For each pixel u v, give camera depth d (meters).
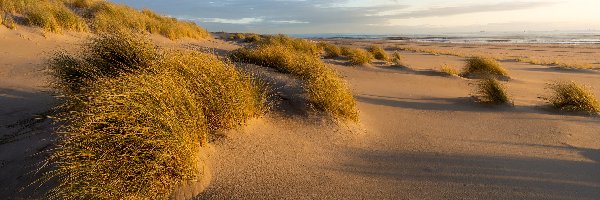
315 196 3.63
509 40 64.31
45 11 12.58
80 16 15.26
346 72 12.48
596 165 4.60
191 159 3.54
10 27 11.19
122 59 5.84
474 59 14.15
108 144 3.32
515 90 10.34
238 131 4.65
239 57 10.61
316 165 4.32
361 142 5.23
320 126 5.46
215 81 4.61
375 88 9.66
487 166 4.47
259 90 5.80
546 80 13.46
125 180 3.23
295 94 6.50
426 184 3.98
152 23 18.08
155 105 3.64
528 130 6.09
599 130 6.17
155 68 4.66
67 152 3.38
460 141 5.43
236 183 3.73
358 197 3.67
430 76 12.77
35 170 3.85
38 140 4.43
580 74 15.55
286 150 4.57
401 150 4.98
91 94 3.83
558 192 3.84
